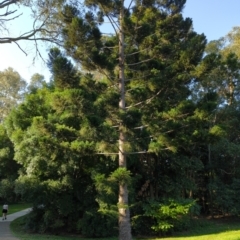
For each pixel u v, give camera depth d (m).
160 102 12.38
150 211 16.12
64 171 15.79
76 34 10.91
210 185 22.61
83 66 11.79
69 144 11.76
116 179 10.01
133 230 16.72
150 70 12.33
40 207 17.42
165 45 12.58
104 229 15.95
